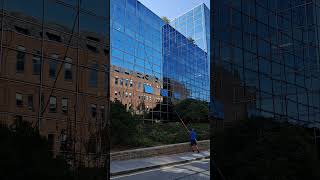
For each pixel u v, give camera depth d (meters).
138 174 16.22
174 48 49.59
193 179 15.38
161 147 22.73
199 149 26.77
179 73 49.69
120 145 24.16
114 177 15.28
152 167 18.09
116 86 36.53
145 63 42.00
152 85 42.50
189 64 53.22
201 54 57.97
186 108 41.59
